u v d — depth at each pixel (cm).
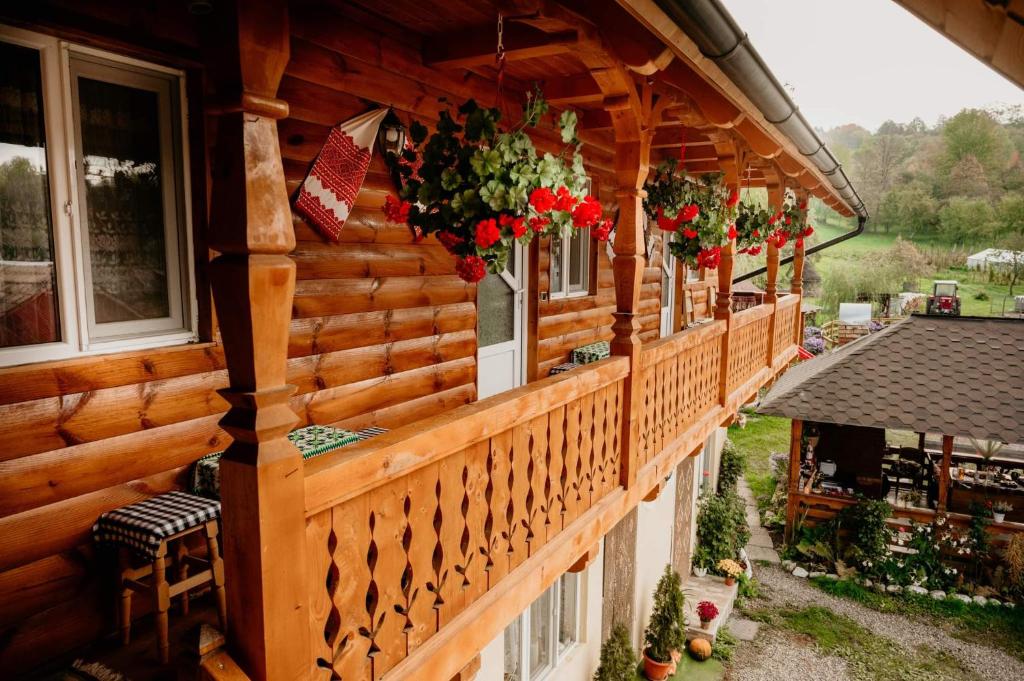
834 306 3738
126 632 292
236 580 204
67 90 276
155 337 314
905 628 1092
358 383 426
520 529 349
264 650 201
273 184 196
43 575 276
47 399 272
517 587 337
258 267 193
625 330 459
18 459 265
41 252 277
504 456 330
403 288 459
